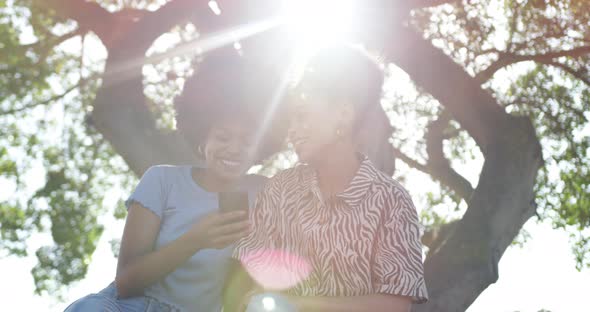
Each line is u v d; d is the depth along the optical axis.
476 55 10.45
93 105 7.84
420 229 2.94
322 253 2.89
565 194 12.77
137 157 7.59
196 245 2.98
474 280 6.29
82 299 3.09
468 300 6.27
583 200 12.73
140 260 3.08
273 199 3.14
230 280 3.25
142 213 3.21
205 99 3.53
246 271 3.21
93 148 14.65
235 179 3.39
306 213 3.00
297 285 2.98
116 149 7.84
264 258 3.07
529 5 9.53
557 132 12.31
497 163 7.14
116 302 3.14
